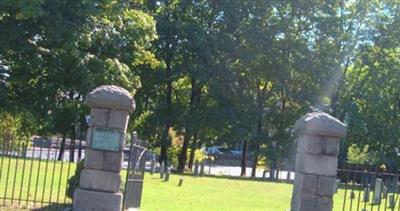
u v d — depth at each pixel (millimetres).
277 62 49000
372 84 51281
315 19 49750
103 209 13031
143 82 45875
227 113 46500
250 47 48719
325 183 13273
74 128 33000
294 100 50000
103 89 13289
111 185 13125
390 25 51031
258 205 21688
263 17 48688
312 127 13320
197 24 47000
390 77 51344
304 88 49781
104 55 21375
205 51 46094
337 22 49812
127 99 13227
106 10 19531
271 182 36812
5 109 20531
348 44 50875
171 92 49062
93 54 20891
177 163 48750
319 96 49469
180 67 46094
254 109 48531
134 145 14398
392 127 50531
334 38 50312
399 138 50562
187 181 30562
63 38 18672
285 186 33469
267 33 48156
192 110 47656
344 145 50219
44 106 20984
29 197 15836
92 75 20188
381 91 51500
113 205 13055
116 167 13180
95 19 19859
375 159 48844
